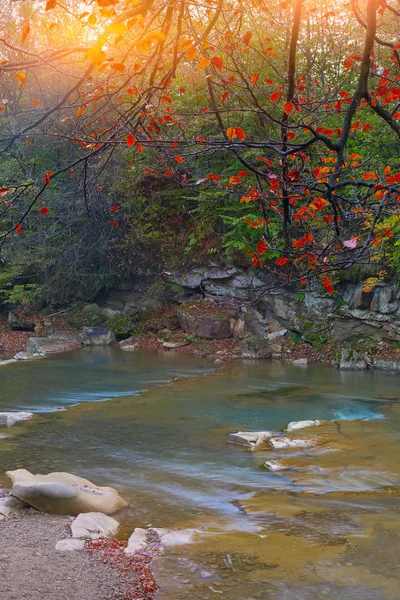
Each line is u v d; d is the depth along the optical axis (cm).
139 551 568
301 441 976
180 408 1260
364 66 304
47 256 2541
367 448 941
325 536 605
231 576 515
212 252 2112
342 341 1859
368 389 1418
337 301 1870
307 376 1600
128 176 2019
